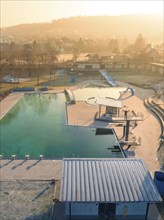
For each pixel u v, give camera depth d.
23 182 23.48
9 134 37.94
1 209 20.00
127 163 22.22
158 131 36.25
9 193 21.89
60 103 54.03
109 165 21.83
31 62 94.75
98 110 47.00
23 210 19.91
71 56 131.38
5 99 54.31
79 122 40.81
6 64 88.62
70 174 20.45
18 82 69.69
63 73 84.00
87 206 19.17
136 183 19.58
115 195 18.31
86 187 19.03
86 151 32.16
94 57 106.69
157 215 19.33
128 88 59.03
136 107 47.59
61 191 18.59
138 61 90.44
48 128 40.12
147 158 28.30
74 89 63.59
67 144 34.25
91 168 21.34
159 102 48.44
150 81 69.44
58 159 28.48
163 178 21.88
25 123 42.59
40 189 22.48
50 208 20.12
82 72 82.94
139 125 38.66
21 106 52.62
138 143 32.06
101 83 70.69
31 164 26.84
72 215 19.34
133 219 19.20
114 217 19.36
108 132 38.00
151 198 18.09
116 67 86.62
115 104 42.47
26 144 34.38
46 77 78.25
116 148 32.94
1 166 26.31
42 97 58.47
